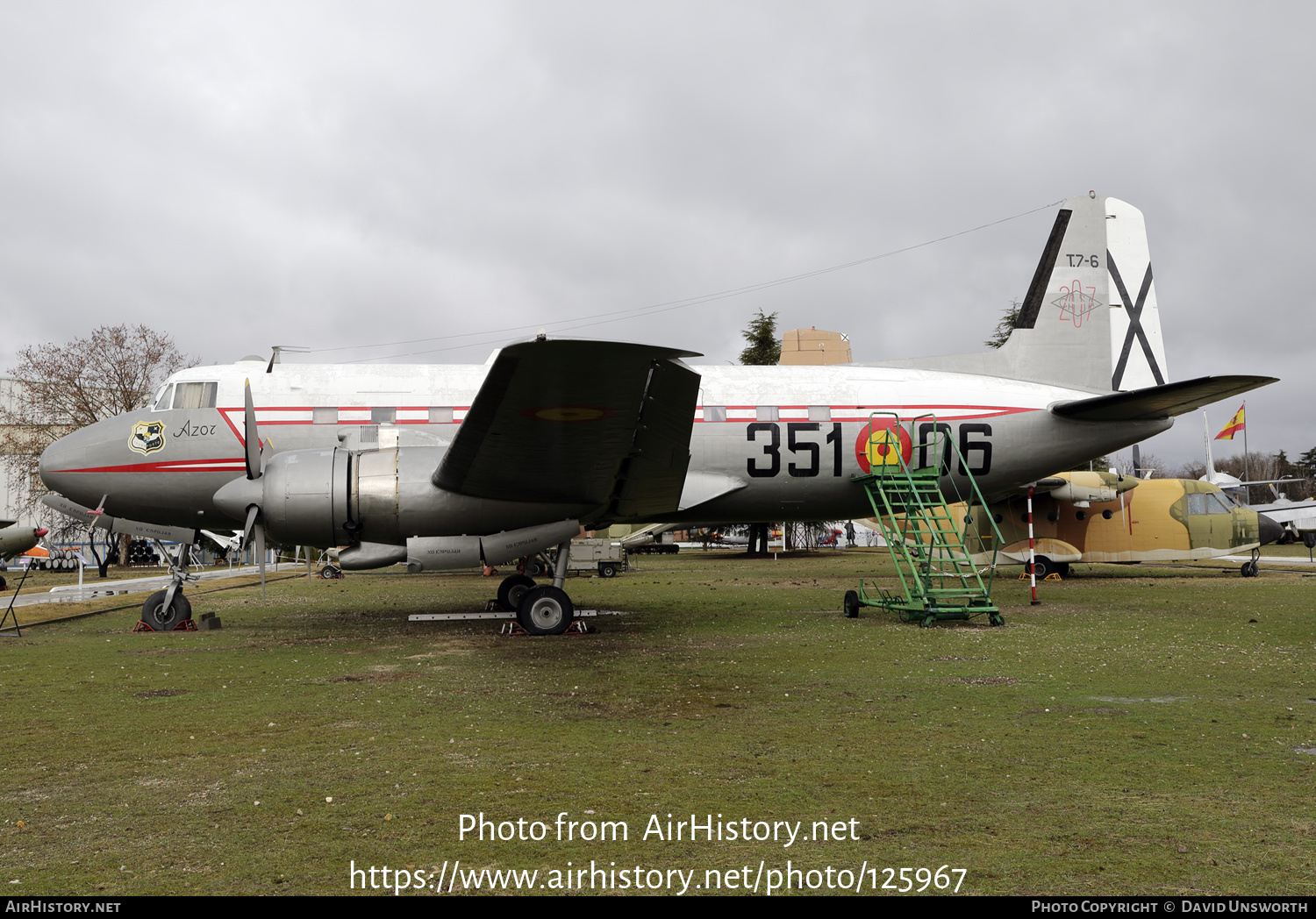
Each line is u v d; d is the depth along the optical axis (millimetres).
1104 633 11180
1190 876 3506
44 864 3701
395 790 4703
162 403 13109
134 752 5555
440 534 11555
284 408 12953
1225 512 21984
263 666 9117
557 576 12023
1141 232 17484
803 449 13781
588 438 10055
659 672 8547
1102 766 5078
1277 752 5355
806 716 6461
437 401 13148
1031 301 15633
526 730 6098
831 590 20125
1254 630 11266
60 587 25312
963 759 5238
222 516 13070
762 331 41406
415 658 9680
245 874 3592
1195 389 12656
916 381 14523
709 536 57906
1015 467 14453
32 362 36219
